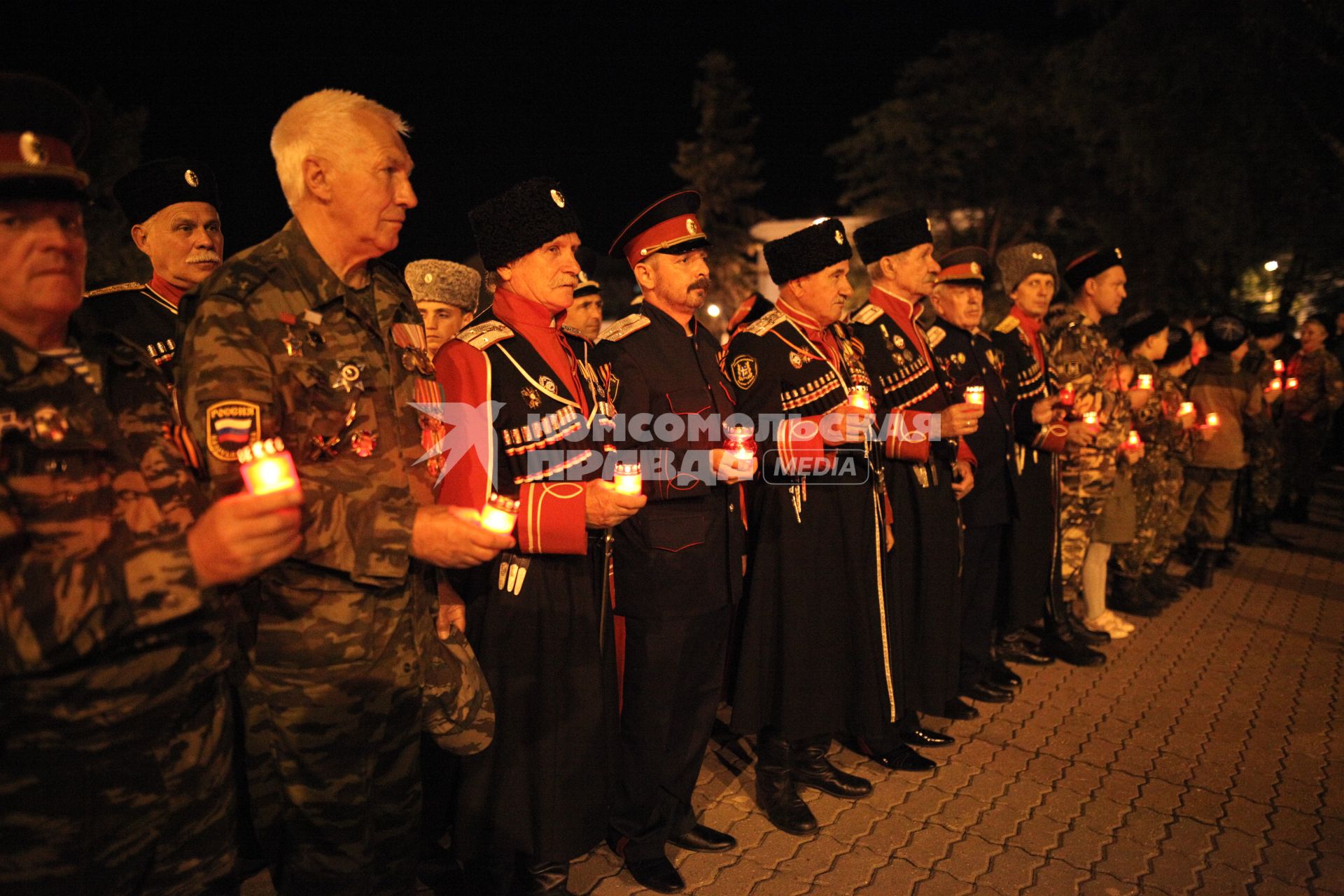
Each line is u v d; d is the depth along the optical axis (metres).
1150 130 18.11
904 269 4.13
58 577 1.46
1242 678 5.18
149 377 1.84
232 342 1.92
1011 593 4.93
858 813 3.63
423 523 1.99
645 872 3.09
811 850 3.34
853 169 31.45
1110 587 6.63
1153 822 3.58
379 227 2.12
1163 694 4.92
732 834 3.47
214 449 1.86
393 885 2.27
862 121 31.14
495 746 2.64
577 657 2.70
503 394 2.61
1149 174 18.42
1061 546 5.41
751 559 3.54
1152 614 6.39
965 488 4.18
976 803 3.71
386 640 2.12
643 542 2.98
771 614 3.50
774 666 3.50
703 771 3.99
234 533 1.50
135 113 16.48
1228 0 17.00
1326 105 16.45
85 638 1.46
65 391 1.61
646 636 3.00
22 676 1.54
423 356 2.34
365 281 2.25
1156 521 6.39
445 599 2.42
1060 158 27.81
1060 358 5.25
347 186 2.06
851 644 3.67
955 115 29.59
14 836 1.57
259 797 2.08
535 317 2.75
